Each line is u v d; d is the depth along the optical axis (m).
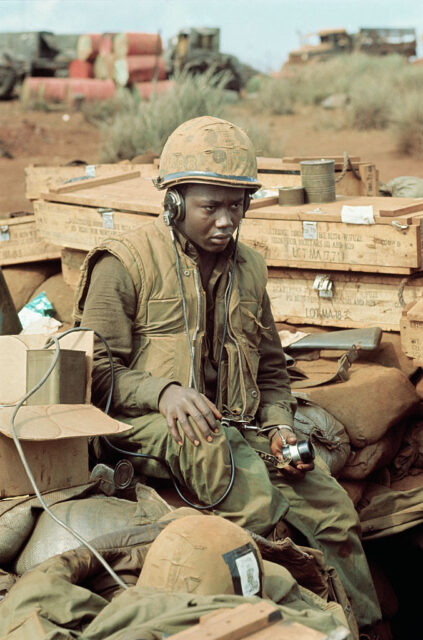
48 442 2.38
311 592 2.22
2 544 2.25
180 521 1.86
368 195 4.70
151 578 1.81
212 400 2.74
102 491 2.47
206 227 2.55
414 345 3.38
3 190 10.48
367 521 3.22
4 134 15.29
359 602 2.68
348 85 20.28
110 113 17.95
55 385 2.45
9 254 4.80
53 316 4.54
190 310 2.65
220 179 2.48
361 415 3.33
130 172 5.03
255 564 1.80
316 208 3.86
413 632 3.41
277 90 20.05
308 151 13.73
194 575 1.75
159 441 2.52
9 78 21.84
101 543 2.05
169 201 2.59
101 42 21.58
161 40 21.42
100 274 2.63
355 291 3.76
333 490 2.76
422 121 12.95
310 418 3.21
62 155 13.70
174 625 1.57
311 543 2.66
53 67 24.34
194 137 2.51
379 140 14.48
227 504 2.41
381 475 3.46
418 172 11.55
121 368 2.58
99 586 2.00
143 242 2.65
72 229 4.49
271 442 2.71
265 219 3.85
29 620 1.72
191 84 11.45
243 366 2.73
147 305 2.64
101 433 2.31
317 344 3.65
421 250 3.50
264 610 1.46
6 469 2.32
